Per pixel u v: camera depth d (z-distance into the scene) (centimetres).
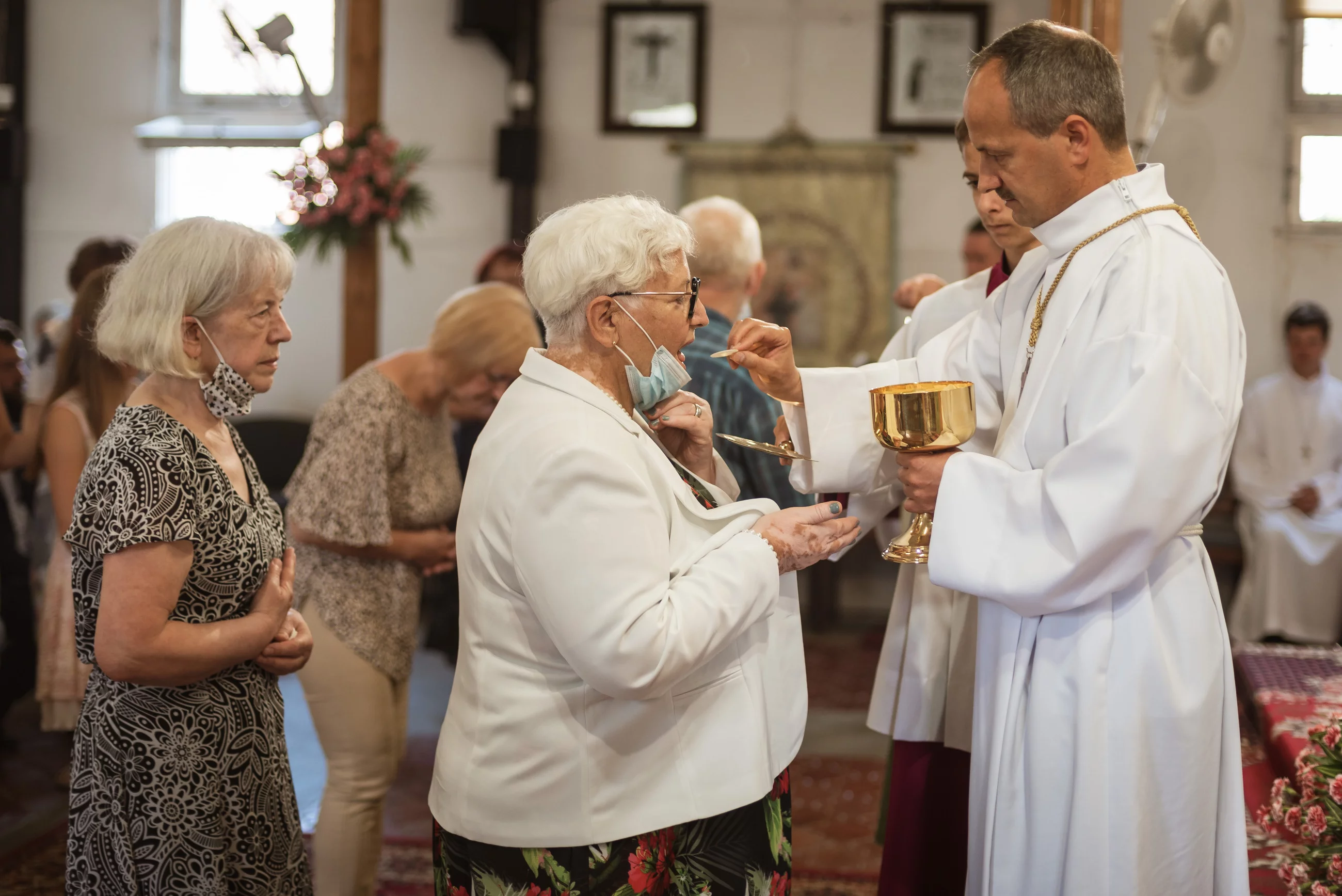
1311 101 659
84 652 175
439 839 174
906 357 240
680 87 771
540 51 779
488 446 162
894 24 756
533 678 159
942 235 759
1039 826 164
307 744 434
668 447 193
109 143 805
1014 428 172
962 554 162
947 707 208
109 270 299
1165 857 163
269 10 798
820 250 763
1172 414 153
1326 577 564
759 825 168
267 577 184
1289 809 211
